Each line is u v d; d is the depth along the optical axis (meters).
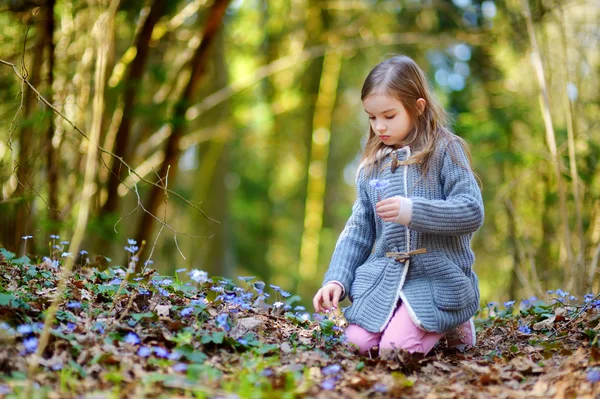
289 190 14.25
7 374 1.94
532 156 5.95
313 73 9.87
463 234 2.57
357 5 8.77
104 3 4.89
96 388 1.91
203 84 9.41
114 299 2.55
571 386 2.08
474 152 6.86
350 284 2.76
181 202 10.24
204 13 7.91
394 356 2.47
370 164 2.84
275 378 2.12
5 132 4.96
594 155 5.48
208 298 3.00
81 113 5.03
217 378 2.06
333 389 2.12
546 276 5.53
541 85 4.64
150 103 6.95
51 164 4.80
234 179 13.06
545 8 6.04
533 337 2.99
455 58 8.00
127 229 9.00
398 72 2.68
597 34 5.84
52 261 3.23
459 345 2.78
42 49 4.80
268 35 9.48
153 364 2.13
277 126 11.24
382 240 2.72
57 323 2.35
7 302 2.31
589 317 2.98
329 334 2.73
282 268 14.43
